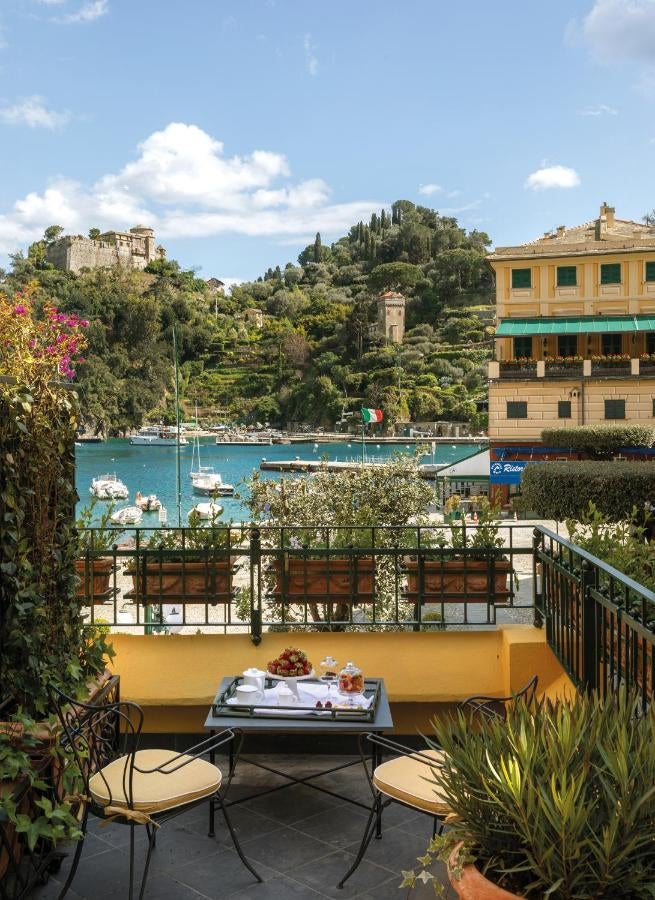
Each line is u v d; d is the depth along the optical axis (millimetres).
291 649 4332
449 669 5074
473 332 147500
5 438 3318
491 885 2135
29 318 5211
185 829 3988
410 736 5121
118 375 142750
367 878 3525
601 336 37625
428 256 191125
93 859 3682
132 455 97375
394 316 152250
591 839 2068
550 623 4797
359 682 4250
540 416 35781
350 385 142375
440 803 3174
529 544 11898
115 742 4531
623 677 4113
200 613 9062
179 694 5035
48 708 3658
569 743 2197
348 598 5254
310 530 6082
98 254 181375
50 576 3934
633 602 3449
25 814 3342
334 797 4367
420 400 126688
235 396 154625
